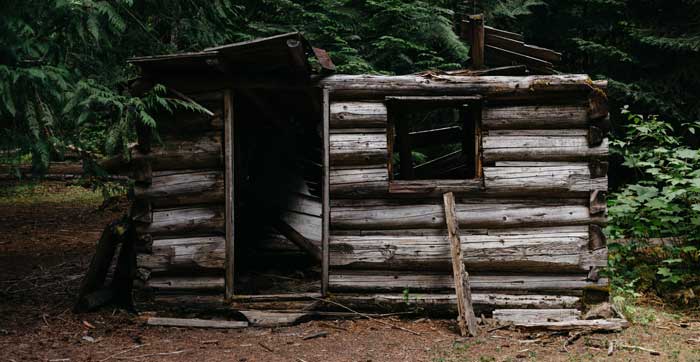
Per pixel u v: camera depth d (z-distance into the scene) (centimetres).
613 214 770
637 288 726
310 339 571
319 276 818
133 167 639
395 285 632
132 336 580
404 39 1102
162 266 636
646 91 1206
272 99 742
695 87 1223
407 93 631
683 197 753
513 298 625
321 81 631
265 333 593
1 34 546
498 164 630
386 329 596
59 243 1052
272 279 801
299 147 927
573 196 633
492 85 627
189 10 826
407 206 633
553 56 672
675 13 1235
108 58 737
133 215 638
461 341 560
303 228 832
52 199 1565
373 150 632
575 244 628
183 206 644
